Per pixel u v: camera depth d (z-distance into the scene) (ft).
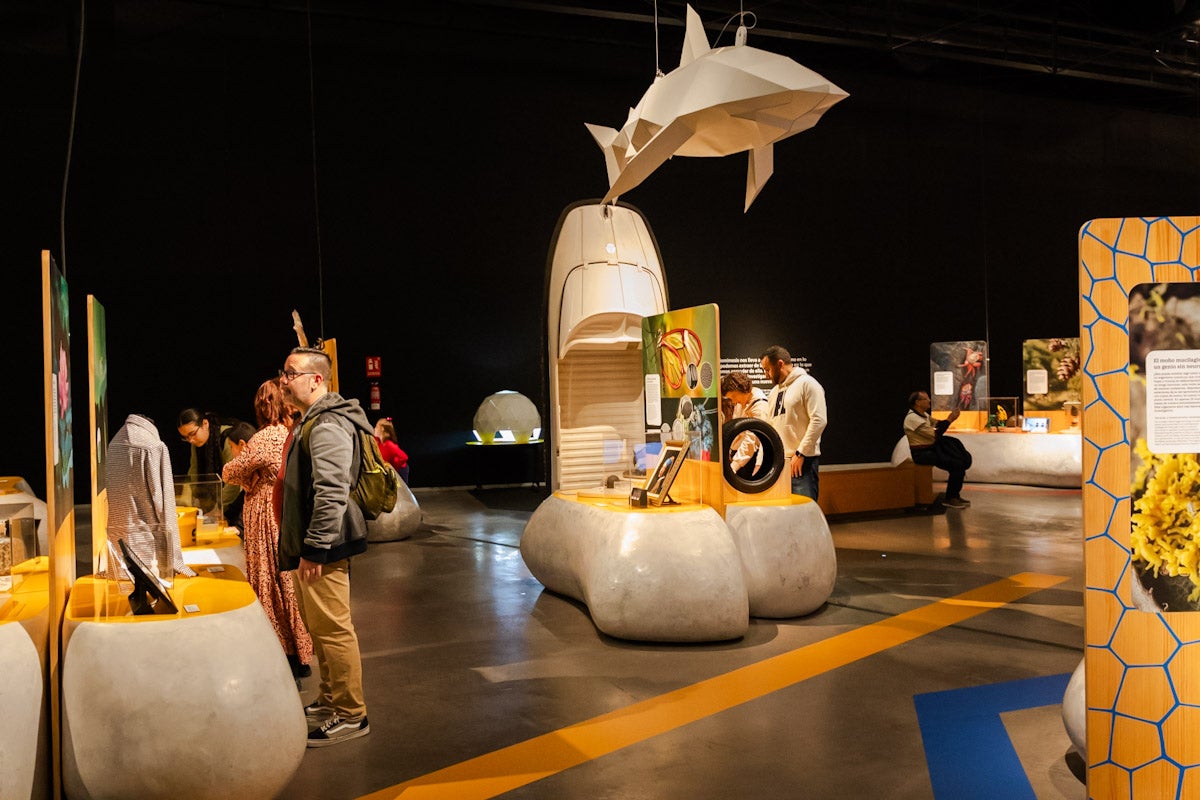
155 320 34.65
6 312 32.86
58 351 9.37
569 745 11.47
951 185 45.11
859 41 38.19
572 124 38.86
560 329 23.54
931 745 11.27
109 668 8.79
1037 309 47.37
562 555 18.74
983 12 38.60
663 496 17.15
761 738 11.59
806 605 17.54
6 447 33.19
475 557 24.56
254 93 35.06
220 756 8.84
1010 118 46.09
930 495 32.86
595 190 39.55
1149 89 46.80
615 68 39.04
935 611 18.01
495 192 38.40
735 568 15.96
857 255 43.73
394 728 12.17
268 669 9.43
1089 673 7.93
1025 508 32.40
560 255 24.13
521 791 10.18
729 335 41.68
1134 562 7.83
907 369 45.01
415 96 36.99
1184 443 7.81
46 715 8.55
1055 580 20.70
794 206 42.57
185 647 8.96
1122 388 7.78
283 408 14.49
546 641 16.28
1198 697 7.87
